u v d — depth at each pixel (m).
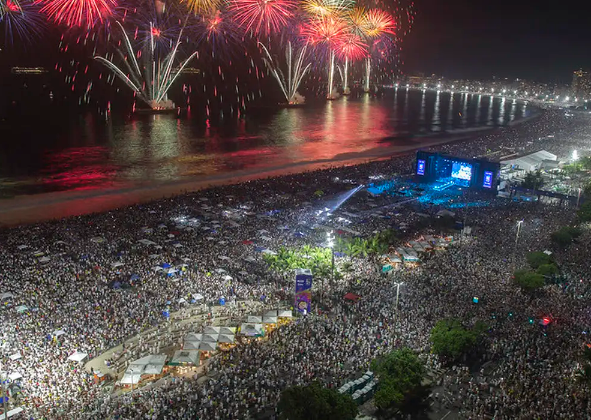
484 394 50.62
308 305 66.50
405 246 90.06
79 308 64.50
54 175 151.88
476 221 105.44
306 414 43.16
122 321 62.47
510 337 59.59
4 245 85.62
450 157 132.88
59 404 46.34
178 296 69.94
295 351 56.69
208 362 56.22
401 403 49.84
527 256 80.75
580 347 56.66
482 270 78.88
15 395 47.66
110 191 135.12
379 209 115.62
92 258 80.88
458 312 64.56
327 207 116.12
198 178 152.25
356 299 69.19
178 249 86.69
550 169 154.00
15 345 55.25
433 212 113.12
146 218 103.12
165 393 49.12
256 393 49.44
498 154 181.00
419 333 59.59
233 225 100.31
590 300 68.81
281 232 97.38
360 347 57.31
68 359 53.28
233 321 64.50
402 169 156.62
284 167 170.88
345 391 49.41
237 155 191.38
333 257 80.31
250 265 81.62
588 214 98.88
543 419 45.22
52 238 89.75
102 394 48.53
